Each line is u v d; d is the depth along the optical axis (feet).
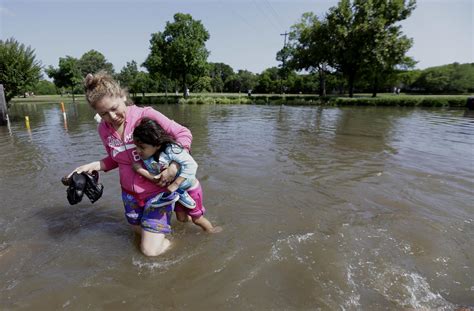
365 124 42.47
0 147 26.32
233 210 12.61
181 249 9.70
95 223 11.53
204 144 26.66
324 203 13.44
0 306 7.27
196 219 10.63
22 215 12.17
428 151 24.21
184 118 52.39
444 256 9.32
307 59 121.70
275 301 7.40
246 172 17.97
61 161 20.94
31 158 21.89
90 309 7.22
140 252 9.54
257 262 8.96
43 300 7.49
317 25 115.85
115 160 9.64
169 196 9.49
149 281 8.18
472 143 27.78
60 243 10.10
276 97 110.63
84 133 33.94
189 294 7.68
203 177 16.85
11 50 55.77
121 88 9.13
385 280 8.15
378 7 105.91
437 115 57.31
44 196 14.21
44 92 240.12
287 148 25.05
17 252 9.55
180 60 129.39
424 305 7.23
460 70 172.14
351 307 7.17
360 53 104.47
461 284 8.04
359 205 13.25
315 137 30.73
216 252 9.51
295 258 9.15
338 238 10.33
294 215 12.18
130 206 9.96
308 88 233.14
